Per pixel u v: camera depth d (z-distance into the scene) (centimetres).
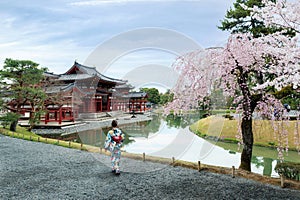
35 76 1642
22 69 1606
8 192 469
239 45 630
